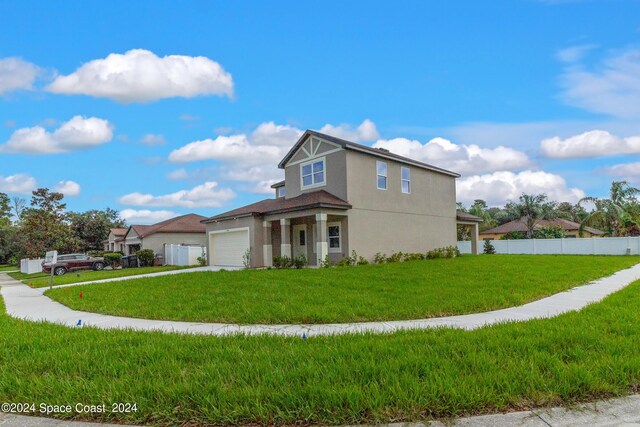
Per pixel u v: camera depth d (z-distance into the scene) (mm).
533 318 7141
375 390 3631
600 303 8359
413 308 8031
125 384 4008
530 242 31703
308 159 21641
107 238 46344
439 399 3502
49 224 34125
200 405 3537
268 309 8141
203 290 11125
